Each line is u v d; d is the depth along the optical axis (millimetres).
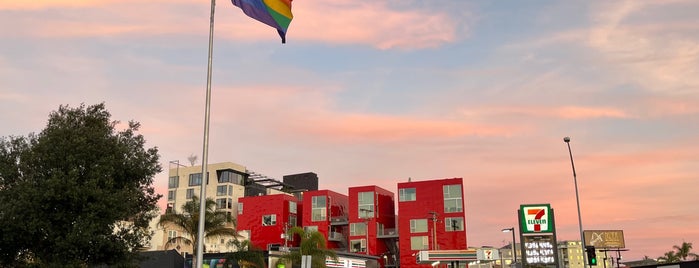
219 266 49031
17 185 26016
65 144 26906
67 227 26234
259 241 93812
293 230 48875
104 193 26594
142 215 30594
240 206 98500
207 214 47375
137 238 29438
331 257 51531
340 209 99188
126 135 30328
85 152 27141
